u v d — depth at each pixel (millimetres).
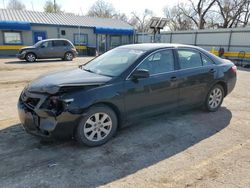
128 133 4336
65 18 27375
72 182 2902
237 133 4430
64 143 3871
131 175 3068
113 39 28719
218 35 19609
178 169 3217
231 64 5844
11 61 16953
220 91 5609
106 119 3857
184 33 22516
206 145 3932
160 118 5117
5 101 6301
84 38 26828
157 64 4441
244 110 5832
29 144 3814
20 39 23250
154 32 21734
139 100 4137
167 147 3838
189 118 5168
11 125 4570
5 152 3555
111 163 3334
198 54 5168
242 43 17906
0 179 2920
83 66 4906
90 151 3652
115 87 3830
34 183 2861
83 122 3592
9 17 23672
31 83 4027
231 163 3383
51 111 3391
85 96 3543
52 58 17906
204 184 2898
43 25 24125
